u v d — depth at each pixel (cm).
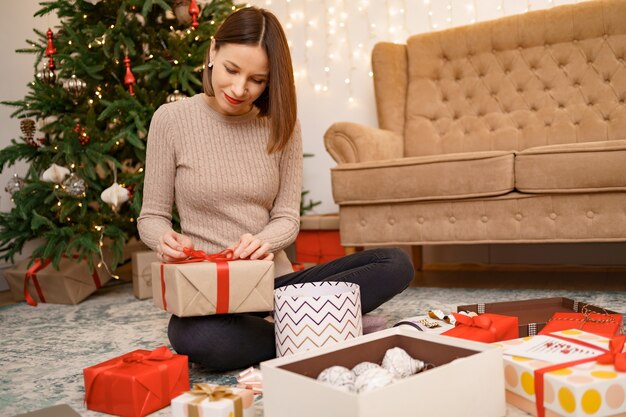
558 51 271
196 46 270
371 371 91
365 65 330
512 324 130
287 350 124
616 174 197
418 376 83
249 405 100
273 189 150
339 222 256
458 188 219
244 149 146
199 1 319
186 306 117
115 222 267
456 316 129
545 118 270
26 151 266
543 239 211
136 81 281
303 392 85
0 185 303
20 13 320
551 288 228
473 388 90
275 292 132
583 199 205
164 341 173
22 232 267
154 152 146
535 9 290
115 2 271
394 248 156
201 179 142
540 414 96
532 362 101
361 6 328
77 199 255
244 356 135
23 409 121
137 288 254
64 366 153
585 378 91
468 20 304
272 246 141
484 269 294
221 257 127
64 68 260
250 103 142
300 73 345
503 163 213
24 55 320
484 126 282
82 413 115
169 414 109
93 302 254
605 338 109
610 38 261
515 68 279
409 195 226
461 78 291
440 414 85
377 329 151
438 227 226
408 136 295
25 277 257
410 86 300
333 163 341
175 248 127
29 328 207
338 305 122
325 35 338
